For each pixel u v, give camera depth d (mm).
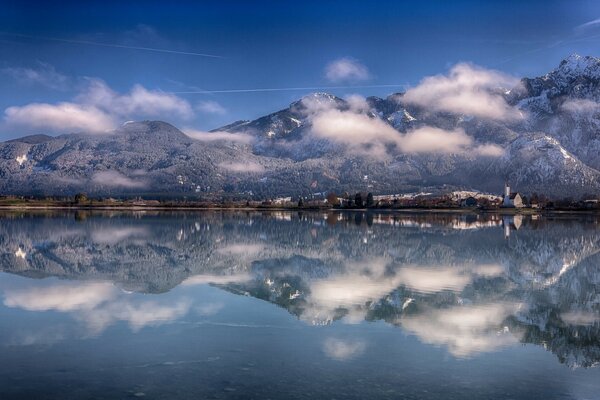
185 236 81000
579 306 32062
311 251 59812
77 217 148375
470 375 19953
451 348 23094
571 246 69000
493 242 73438
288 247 64438
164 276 40812
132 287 36031
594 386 19219
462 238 79688
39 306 29922
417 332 25453
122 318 27250
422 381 19297
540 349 23281
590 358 22156
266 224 119250
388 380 19266
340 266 47344
